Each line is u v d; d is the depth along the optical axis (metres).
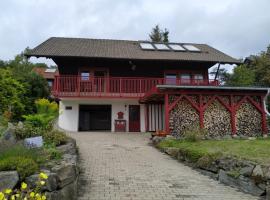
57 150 6.15
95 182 5.95
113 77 16.23
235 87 12.10
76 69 16.48
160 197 5.11
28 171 4.19
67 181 4.68
